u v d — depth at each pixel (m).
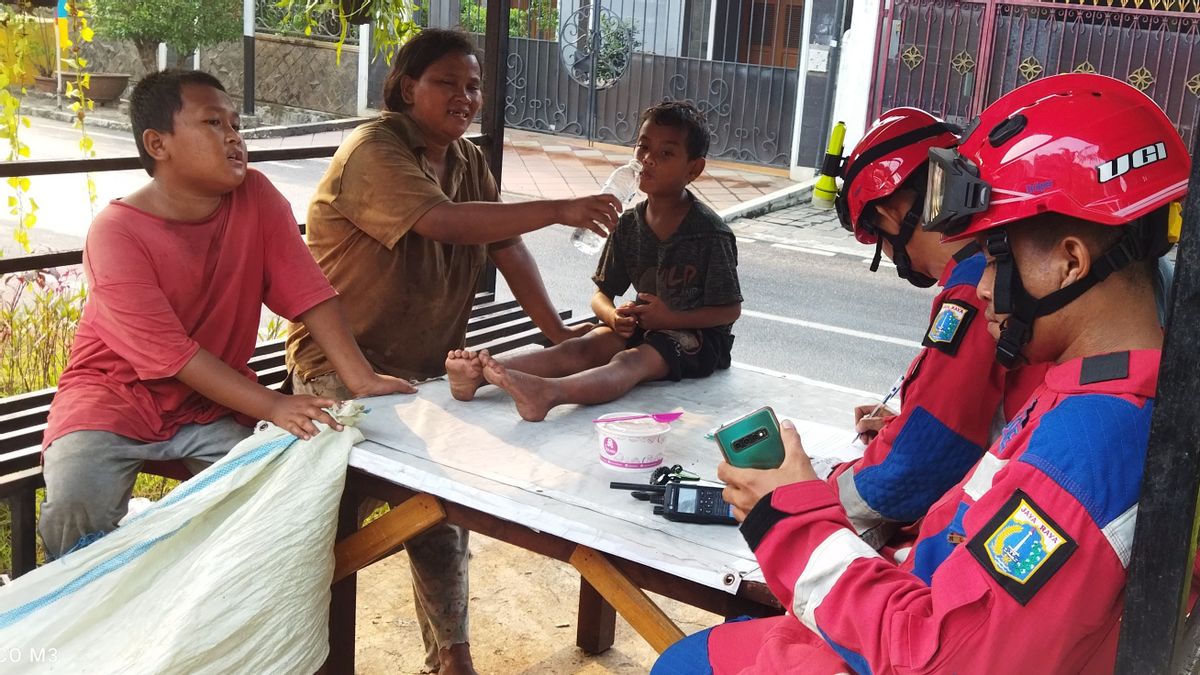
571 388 2.80
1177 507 1.23
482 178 3.66
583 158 13.37
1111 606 1.40
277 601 2.33
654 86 14.17
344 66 15.49
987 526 1.45
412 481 2.37
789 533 1.65
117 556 2.35
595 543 2.12
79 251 3.39
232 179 2.72
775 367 6.89
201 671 2.25
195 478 2.45
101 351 2.73
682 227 3.25
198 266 2.77
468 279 3.47
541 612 3.53
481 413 2.78
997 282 1.52
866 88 12.50
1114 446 1.39
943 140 2.07
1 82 4.38
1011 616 1.41
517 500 2.24
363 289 3.22
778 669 1.71
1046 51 11.59
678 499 2.20
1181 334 1.21
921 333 7.81
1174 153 1.46
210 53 15.92
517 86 14.99
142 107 2.66
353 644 2.87
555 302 7.99
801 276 9.23
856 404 3.10
